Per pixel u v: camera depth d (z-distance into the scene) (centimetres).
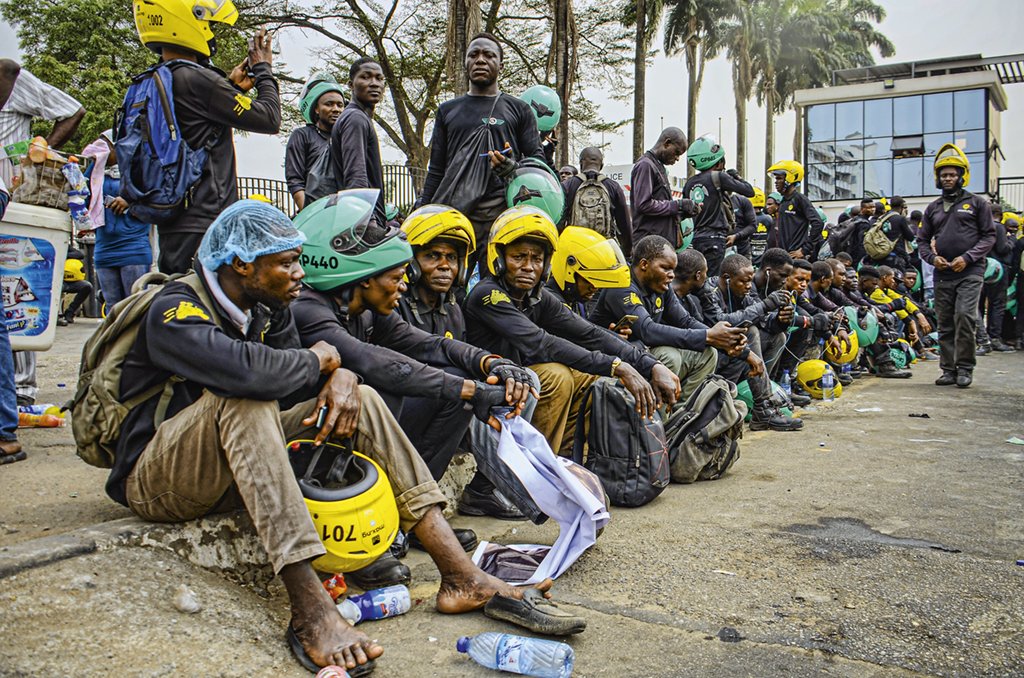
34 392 487
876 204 1329
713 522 371
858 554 324
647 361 394
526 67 2567
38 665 200
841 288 938
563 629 242
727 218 828
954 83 2830
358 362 293
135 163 355
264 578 288
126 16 2488
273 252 238
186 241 368
